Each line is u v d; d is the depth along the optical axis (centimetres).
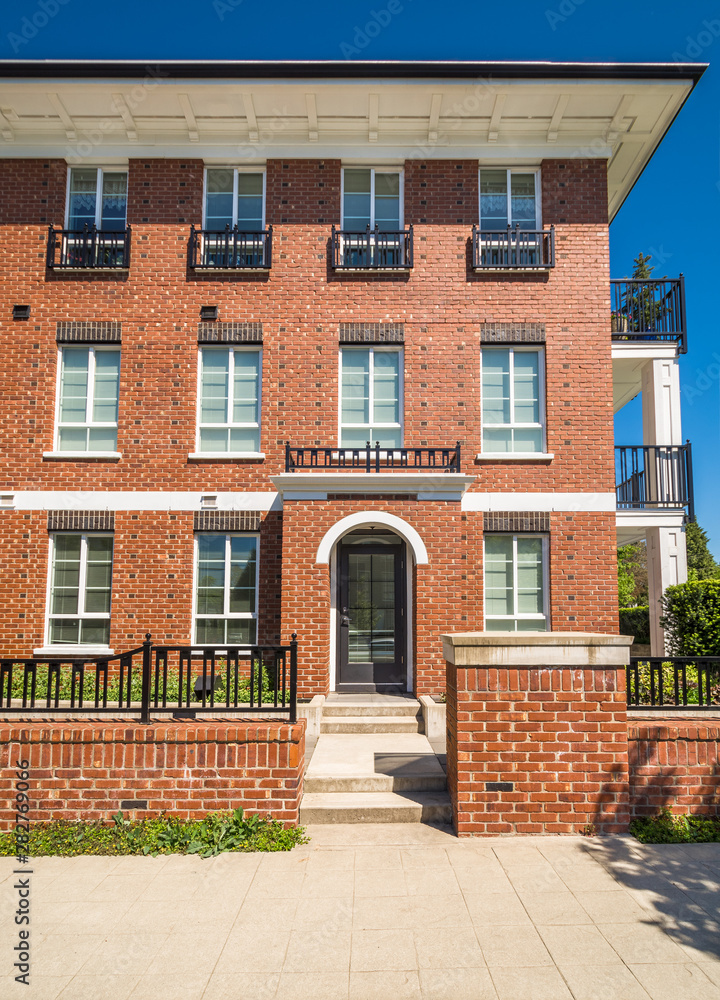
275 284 1120
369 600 1030
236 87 1055
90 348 1126
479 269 1117
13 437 1094
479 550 1081
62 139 1144
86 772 599
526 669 595
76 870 530
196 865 538
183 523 1077
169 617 1059
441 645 938
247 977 390
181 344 1111
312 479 947
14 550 1071
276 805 598
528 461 1098
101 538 1093
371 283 1123
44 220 1133
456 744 598
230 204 1160
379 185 1164
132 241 1129
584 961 403
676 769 609
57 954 412
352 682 1012
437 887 495
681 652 991
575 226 1137
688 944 421
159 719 632
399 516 957
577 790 586
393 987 380
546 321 1118
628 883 499
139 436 1095
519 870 520
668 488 1195
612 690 594
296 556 948
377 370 1126
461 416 1102
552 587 1075
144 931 439
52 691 930
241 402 1122
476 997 371
